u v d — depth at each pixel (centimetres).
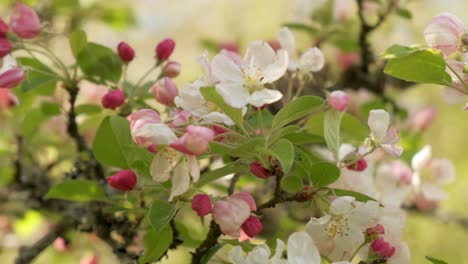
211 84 79
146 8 180
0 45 87
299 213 94
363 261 79
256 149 76
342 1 112
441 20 80
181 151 75
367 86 108
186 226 88
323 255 79
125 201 86
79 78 90
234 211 77
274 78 78
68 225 94
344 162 82
